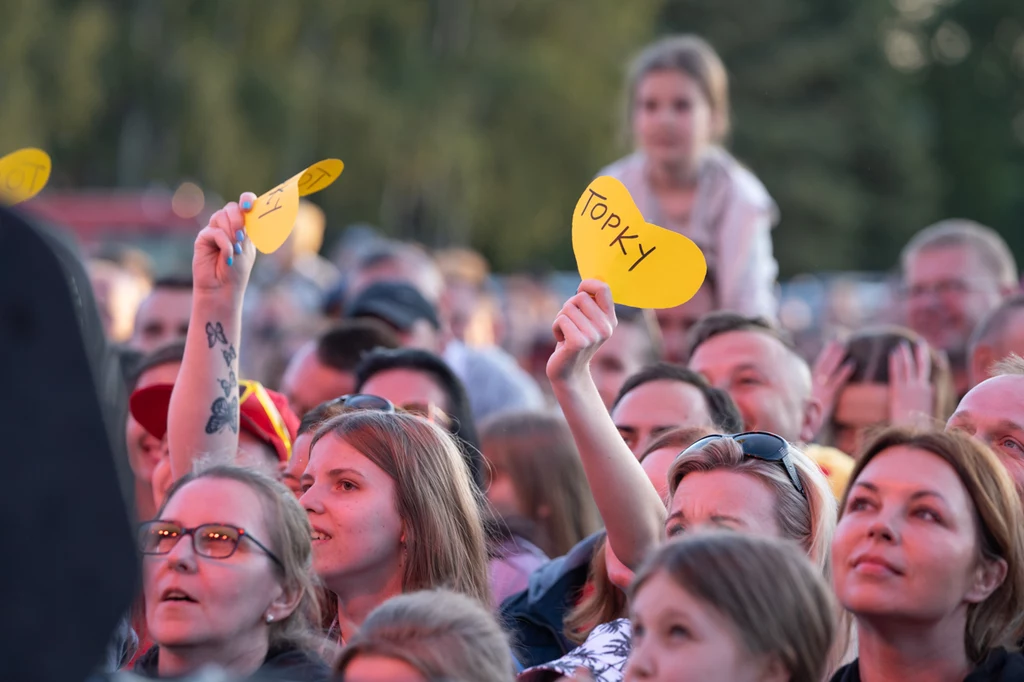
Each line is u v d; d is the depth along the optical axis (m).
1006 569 7.34
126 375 14.24
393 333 17.64
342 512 9.53
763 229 17.23
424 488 9.73
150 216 51.47
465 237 82.62
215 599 8.23
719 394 12.16
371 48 74.94
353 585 9.66
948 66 131.12
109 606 5.15
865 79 119.88
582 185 84.31
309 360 15.38
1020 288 20.77
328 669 8.22
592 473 9.22
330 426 10.00
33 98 62.78
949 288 18.53
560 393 9.18
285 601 8.58
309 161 72.94
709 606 6.53
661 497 10.15
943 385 14.22
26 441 5.11
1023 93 130.88
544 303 41.88
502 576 11.80
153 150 69.50
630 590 6.88
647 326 17.69
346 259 40.88
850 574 7.27
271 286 29.14
